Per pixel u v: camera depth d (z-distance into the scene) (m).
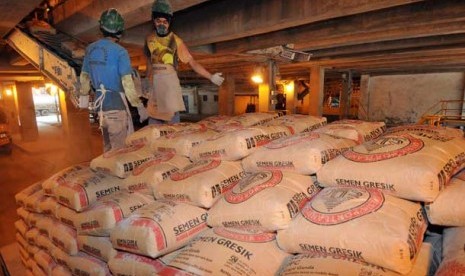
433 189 1.19
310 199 1.49
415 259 1.14
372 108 11.34
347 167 1.41
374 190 1.32
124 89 2.38
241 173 1.77
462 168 1.45
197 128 2.43
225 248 1.36
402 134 1.55
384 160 1.34
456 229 1.22
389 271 1.11
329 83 14.95
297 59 5.66
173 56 2.84
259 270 1.29
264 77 7.04
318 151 1.53
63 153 9.28
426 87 10.12
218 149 1.82
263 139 1.89
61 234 2.02
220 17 3.83
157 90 2.87
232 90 11.09
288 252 1.38
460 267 0.98
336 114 15.03
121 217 1.71
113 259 1.65
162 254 1.46
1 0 2.78
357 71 10.43
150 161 2.02
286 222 1.34
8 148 9.28
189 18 4.30
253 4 3.42
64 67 3.41
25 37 3.97
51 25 4.52
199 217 1.59
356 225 1.18
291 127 2.21
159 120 3.04
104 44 2.32
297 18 3.03
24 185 6.16
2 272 2.14
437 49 5.36
